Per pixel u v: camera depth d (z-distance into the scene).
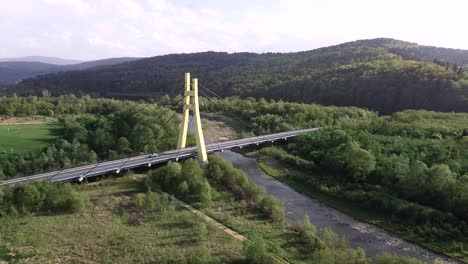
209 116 175.38
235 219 64.44
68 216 61.31
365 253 57.97
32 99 176.25
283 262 50.91
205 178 78.06
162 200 68.50
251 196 73.25
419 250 59.50
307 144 115.31
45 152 88.56
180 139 101.94
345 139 105.25
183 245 54.16
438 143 98.06
